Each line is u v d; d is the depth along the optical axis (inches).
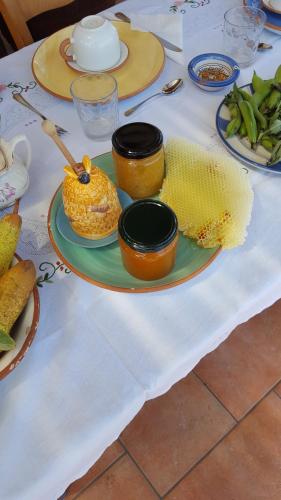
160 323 18.2
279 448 35.6
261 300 19.4
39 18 47.0
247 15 30.6
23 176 22.2
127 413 16.5
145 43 30.7
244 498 33.6
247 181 20.9
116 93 25.2
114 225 20.0
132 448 36.1
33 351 17.7
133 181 20.9
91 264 19.8
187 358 17.4
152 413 37.6
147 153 19.3
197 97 27.8
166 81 28.9
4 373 15.7
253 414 37.4
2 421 16.1
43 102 28.5
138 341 17.8
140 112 27.2
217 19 32.4
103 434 16.0
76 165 18.2
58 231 20.7
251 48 29.4
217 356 40.3
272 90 25.0
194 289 19.1
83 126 26.0
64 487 17.3
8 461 15.2
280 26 30.3
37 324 16.8
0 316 15.9
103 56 28.2
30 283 17.0
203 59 28.4
